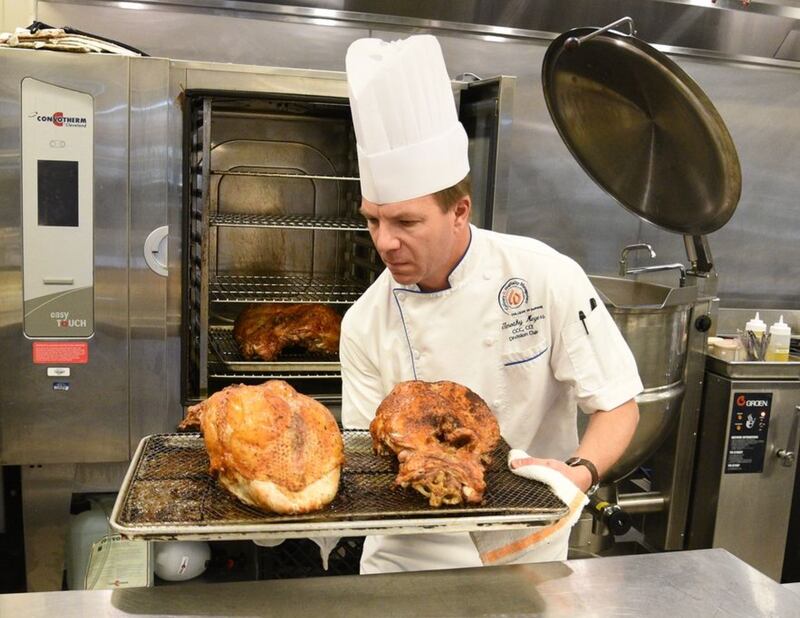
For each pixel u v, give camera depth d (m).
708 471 2.89
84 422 2.37
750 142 3.75
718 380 2.84
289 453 1.11
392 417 1.29
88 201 2.28
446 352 1.59
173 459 1.27
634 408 1.57
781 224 3.85
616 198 2.81
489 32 3.31
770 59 3.67
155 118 2.28
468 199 1.42
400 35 3.23
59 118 2.23
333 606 1.05
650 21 3.43
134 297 2.34
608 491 2.85
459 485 1.13
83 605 1.03
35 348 2.31
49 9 2.88
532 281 1.55
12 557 2.63
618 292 3.06
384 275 1.67
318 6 3.10
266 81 2.34
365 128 1.30
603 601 1.08
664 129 2.54
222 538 1.02
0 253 2.26
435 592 1.09
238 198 2.90
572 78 2.55
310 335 2.61
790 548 3.09
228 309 2.99
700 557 1.22
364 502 1.15
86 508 2.50
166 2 2.96
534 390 1.60
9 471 2.58
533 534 1.20
